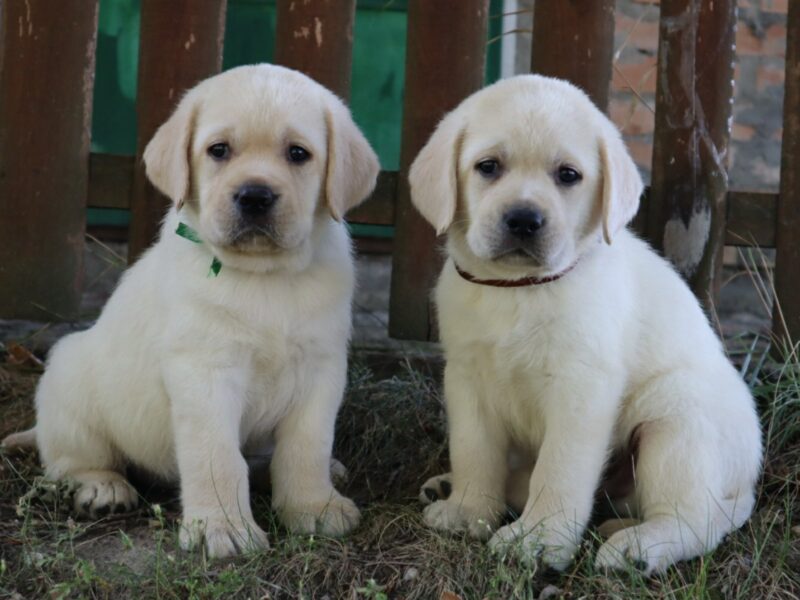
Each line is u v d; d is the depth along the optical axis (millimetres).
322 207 1012
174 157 998
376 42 1617
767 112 1710
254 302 982
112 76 1598
